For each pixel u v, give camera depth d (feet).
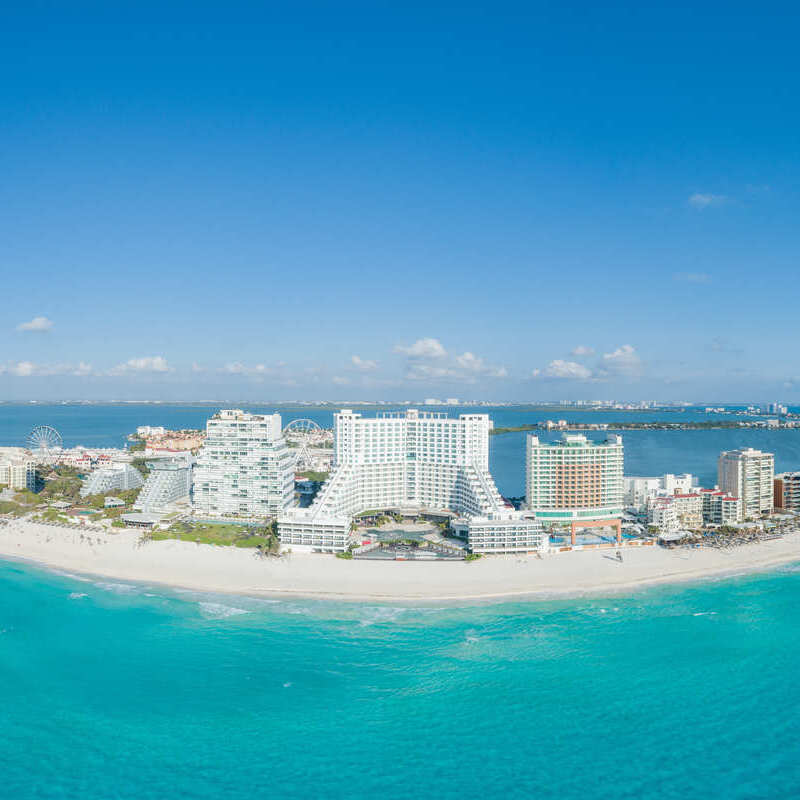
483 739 466.29
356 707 505.25
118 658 582.76
